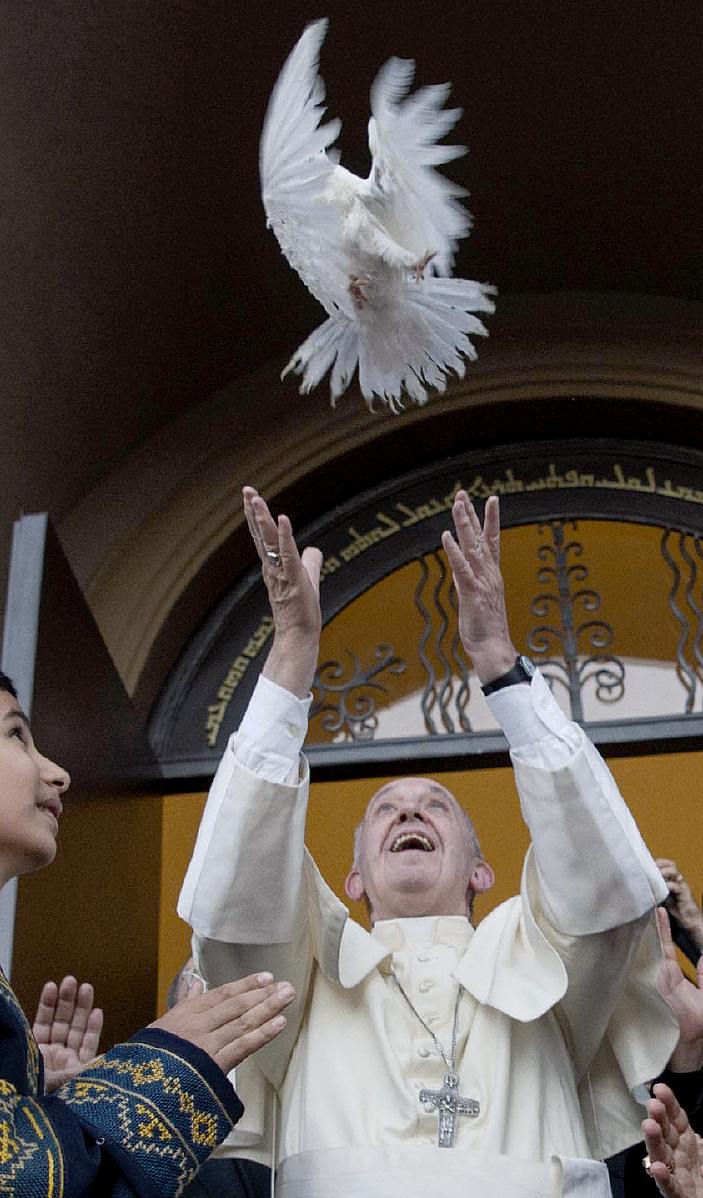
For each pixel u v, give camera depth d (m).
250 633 6.53
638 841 3.42
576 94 5.75
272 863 3.35
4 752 3.01
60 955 4.68
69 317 5.89
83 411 6.19
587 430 6.65
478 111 5.83
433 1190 3.15
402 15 5.45
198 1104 2.64
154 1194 2.52
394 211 3.04
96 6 5.16
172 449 6.57
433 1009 3.56
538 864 3.46
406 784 4.10
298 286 6.30
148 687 6.30
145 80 5.44
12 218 5.50
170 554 6.39
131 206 5.78
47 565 5.04
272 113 3.06
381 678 6.34
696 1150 3.03
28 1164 2.45
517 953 3.58
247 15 5.36
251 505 3.44
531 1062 3.46
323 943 3.51
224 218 5.98
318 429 6.56
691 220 6.20
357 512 6.68
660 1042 3.54
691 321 6.52
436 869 3.92
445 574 6.52
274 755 3.38
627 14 5.44
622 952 3.46
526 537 6.55
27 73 5.23
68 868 4.86
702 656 6.19
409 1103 3.34
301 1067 3.50
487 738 6.07
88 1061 3.62
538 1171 3.21
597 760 3.45
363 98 5.69
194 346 6.40
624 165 6.01
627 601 6.36
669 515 6.48
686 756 7.68
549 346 6.53
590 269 6.50
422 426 6.56
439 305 3.17
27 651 4.76
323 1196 3.21
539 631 6.34
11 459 5.97
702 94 5.70
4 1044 2.69
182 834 6.60
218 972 3.45
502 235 6.35
